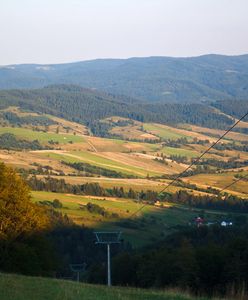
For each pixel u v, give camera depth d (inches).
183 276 1519.4
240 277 1441.9
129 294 791.7
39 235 1443.2
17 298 669.3
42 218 1467.8
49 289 763.4
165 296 782.5
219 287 1457.9
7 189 1397.6
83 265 2652.6
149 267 1743.4
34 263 1385.3
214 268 1508.4
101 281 2102.6
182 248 1692.9
